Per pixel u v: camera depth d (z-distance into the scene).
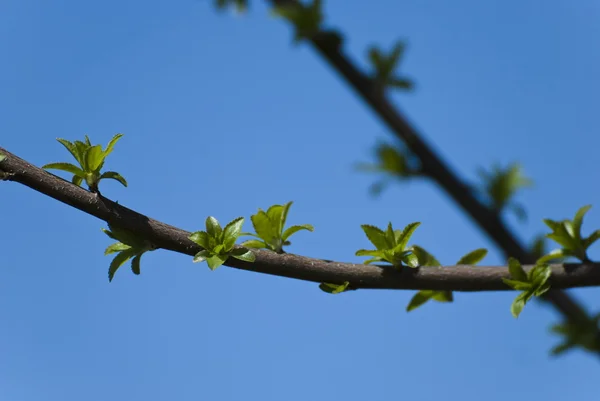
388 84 0.95
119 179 0.74
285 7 0.95
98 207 0.74
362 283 0.76
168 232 0.75
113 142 0.74
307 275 0.76
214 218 0.75
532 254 0.92
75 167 0.74
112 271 0.75
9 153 0.73
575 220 0.77
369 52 0.95
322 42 0.95
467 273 0.77
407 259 0.76
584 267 0.76
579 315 0.90
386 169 0.95
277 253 0.76
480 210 0.93
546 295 0.90
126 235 0.75
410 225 0.76
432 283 0.76
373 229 0.76
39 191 0.73
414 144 0.95
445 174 0.94
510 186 0.93
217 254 0.75
